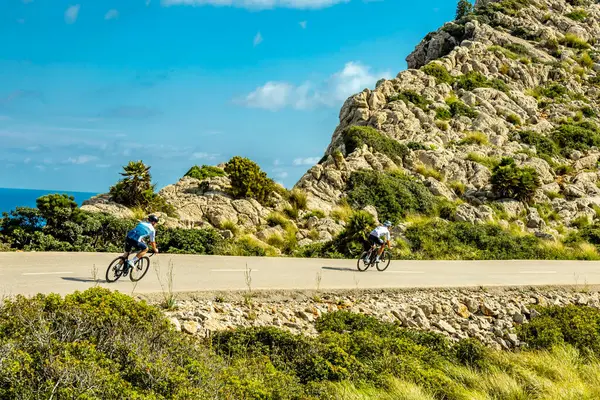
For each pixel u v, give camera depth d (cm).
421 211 3444
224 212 2877
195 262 1956
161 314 1098
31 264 1681
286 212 3084
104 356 848
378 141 3975
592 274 2291
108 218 2272
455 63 5334
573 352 1459
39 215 2117
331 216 3181
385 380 1103
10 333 845
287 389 984
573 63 5919
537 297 1831
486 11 6544
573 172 4278
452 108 4669
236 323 1296
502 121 4700
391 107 4469
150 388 820
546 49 6119
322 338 1235
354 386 1066
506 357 1382
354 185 3484
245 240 2578
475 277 2033
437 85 4894
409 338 1359
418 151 4022
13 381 732
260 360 1078
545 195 3903
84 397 727
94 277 1480
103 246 2141
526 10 6650
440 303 1655
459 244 2809
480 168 3931
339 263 2205
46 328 850
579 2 7144
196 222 2762
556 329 1551
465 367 1298
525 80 5416
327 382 1065
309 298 1560
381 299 1641
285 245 2677
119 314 1004
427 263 2384
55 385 732
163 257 2027
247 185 3039
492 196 3759
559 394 1195
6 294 1256
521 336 1545
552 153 4456
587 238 3288
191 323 1204
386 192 3434
